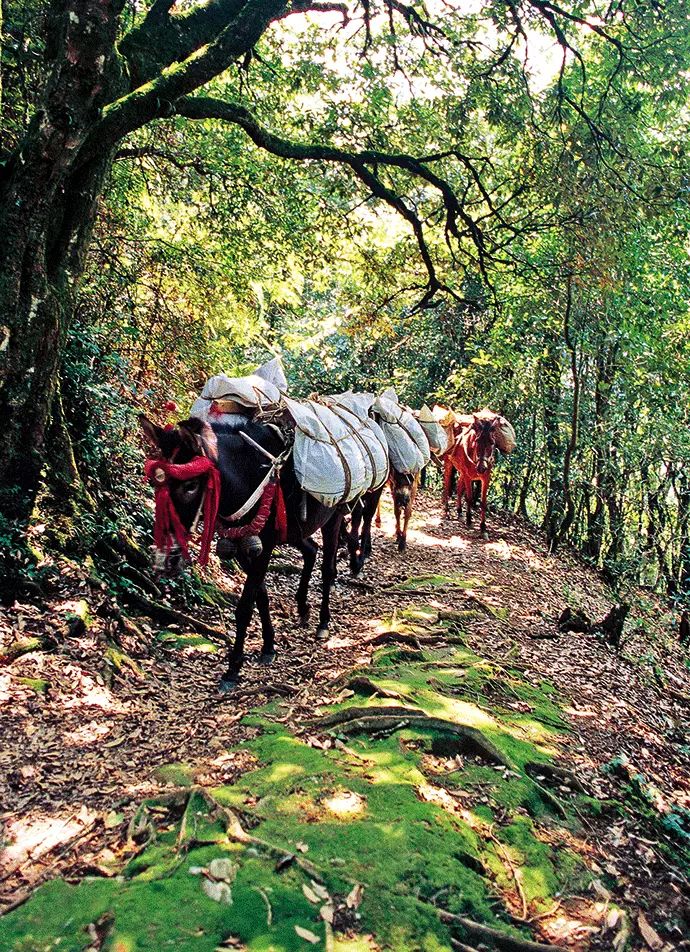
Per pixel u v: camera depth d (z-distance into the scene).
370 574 10.02
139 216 11.29
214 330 12.68
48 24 5.95
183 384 11.17
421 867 3.39
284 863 3.26
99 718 4.98
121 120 6.40
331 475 5.88
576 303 12.68
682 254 12.91
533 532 16.19
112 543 7.00
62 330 6.42
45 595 5.94
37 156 5.79
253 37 7.17
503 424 14.37
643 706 6.91
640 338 12.88
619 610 8.67
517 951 3.08
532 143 10.27
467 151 11.59
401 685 5.56
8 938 2.83
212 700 5.46
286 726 4.92
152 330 10.90
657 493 14.32
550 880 3.69
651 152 11.65
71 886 3.17
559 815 4.35
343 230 12.58
